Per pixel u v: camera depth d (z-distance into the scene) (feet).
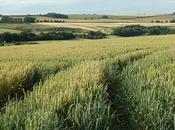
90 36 339.57
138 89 31.04
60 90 26.27
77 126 21.91
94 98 26.48
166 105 27.12
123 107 29.60
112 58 70.18
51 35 328.08
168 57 65.31
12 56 93.66
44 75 48.57
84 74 35.58
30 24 456.86
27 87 38.52
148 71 40.73
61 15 623.36
